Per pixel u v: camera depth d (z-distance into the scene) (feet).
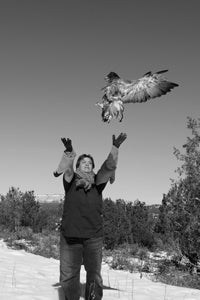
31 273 31.60
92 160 19.36
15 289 24.77
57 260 45.39
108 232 60.75
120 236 62.23
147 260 50.88
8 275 29.30
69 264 19.21
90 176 19.12
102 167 18.53
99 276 19.63
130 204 68.23
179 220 46.39
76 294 19.44
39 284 26.86
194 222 44.47
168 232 48.47
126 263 46.70
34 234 71.77
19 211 79.05
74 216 18.92
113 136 17.94
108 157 18.20
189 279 39.70
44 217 79.15
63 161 18.10
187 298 27.04
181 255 46.24
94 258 19.27
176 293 28.68
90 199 19.01
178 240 46.78
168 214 47.24
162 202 48.47
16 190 83.35
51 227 79.36
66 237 19.17
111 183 19.35
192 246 44.78
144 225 63.41
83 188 18.99
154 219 64.85
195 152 45.78
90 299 19.71
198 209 44.93
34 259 42.65
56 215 86.48
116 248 60.18
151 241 62.23
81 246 19.20
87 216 18.95
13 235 65.87
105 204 67.46
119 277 36.01
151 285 31.45
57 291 24.95
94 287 19.54
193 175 45.65
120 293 26.37
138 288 29.71
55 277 30.89
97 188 19.25
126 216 65.16
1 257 39.78
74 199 18.93
